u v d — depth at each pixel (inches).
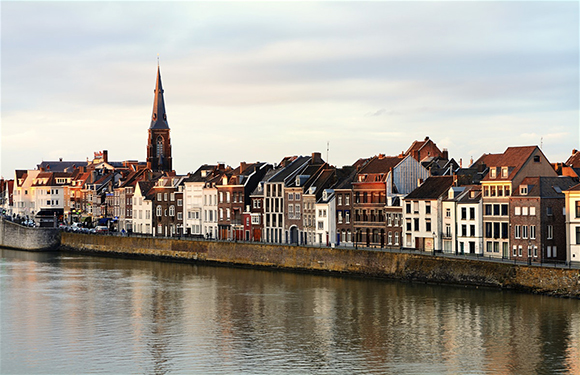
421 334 4062.5
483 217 5723.4
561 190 5359.3
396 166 6505.9
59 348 3895.2
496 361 3604.8
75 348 3892.7
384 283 5511.8
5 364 3624.5
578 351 3722.9
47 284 5895.7
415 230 6181.1
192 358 3708.2
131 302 5059.1
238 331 4210.1
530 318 4284.0
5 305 4985.2
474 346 3831.2
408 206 6230.3
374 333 4106.8
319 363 3612.2
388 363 3599.9
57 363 3639.3
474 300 4763.8
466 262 5182.1
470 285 5147.6
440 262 5324.8
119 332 4220.0
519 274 4913.9
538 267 4822.8
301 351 3809.1
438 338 3978.8
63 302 5083.7
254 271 6451.8
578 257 5187.0
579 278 4626.0
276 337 4072.3
